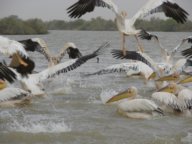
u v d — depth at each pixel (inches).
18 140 441.4
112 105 592.7
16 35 2758.4
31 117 528.1
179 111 540.4
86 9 556.4
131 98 574.9
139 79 834.8
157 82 664.4
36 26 2999.5
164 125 495.2
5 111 556.4
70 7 549.0
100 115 539.2
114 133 463.8
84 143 431.8
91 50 1589.6
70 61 620.1
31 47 774.5
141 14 633.6
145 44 2068.2
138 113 525.3
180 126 491.2
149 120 515.5
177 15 605.6
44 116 534.6
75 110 567.5
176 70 702.5
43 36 3078.2
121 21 643.5
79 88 728.3
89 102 615.5
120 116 534.6
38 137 448.5
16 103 578.6
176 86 591.5
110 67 661.3
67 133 462.3
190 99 535.5
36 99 617.9
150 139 443.5
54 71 614.5
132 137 450.0
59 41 2423.7
